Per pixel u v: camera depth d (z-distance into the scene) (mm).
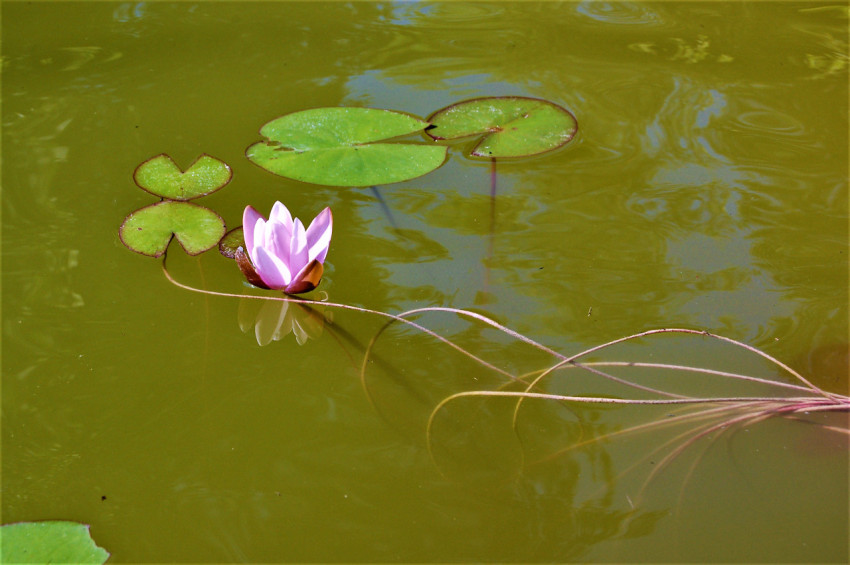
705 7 3070
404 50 2932
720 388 2479
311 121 2715
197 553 2373
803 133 2746
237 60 2891
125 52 2904
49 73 2846
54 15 3002
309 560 2371
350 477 2418
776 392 2477
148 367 2490
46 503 2396
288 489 2410
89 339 2510
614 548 2379
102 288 2557
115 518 2391
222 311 2545
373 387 2484
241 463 2426
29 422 2445
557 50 2934
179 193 2625
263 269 2535
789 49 2930
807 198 2646
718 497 2410
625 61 2900
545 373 2482
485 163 2711
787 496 2408
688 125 2764
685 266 2576
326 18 3023
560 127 2715
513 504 2404
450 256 2588
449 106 2748
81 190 2650
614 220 2627
